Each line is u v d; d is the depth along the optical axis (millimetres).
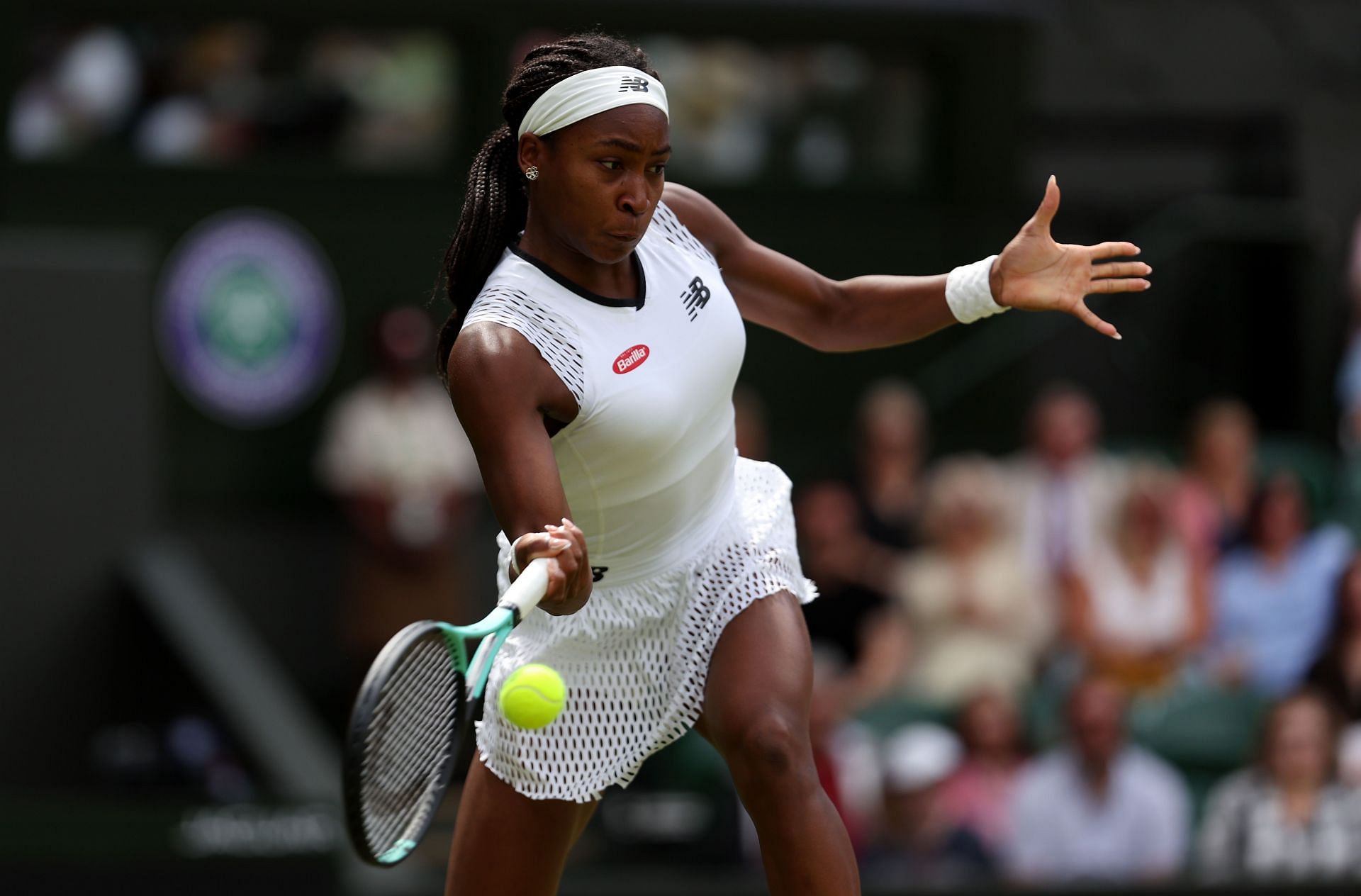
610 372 9516
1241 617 26953
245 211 29766
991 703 23906
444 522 27766
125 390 22969
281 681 29141
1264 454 30203
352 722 8047
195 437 29359
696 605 10164
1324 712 23812
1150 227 33375
